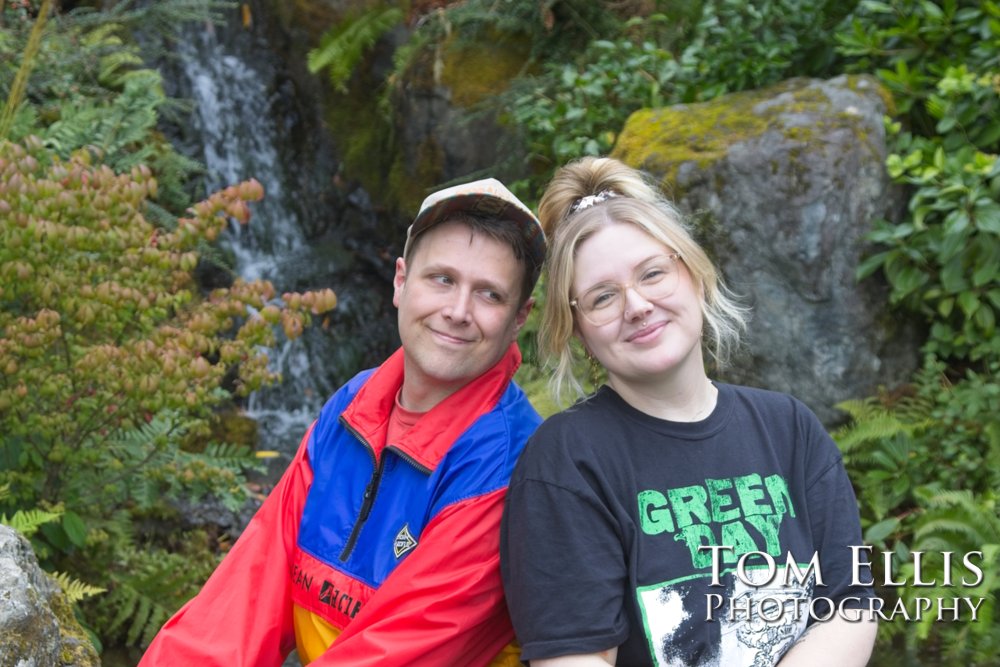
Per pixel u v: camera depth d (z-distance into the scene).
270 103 6.64
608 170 1.71
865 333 3.73
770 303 3.79
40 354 3.25
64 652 2.14
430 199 1.68
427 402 1.74
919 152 3.66
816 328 3.74
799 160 3.72
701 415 1.63
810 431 1.67
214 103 6.55
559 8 5.73
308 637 1.73
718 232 3.80
